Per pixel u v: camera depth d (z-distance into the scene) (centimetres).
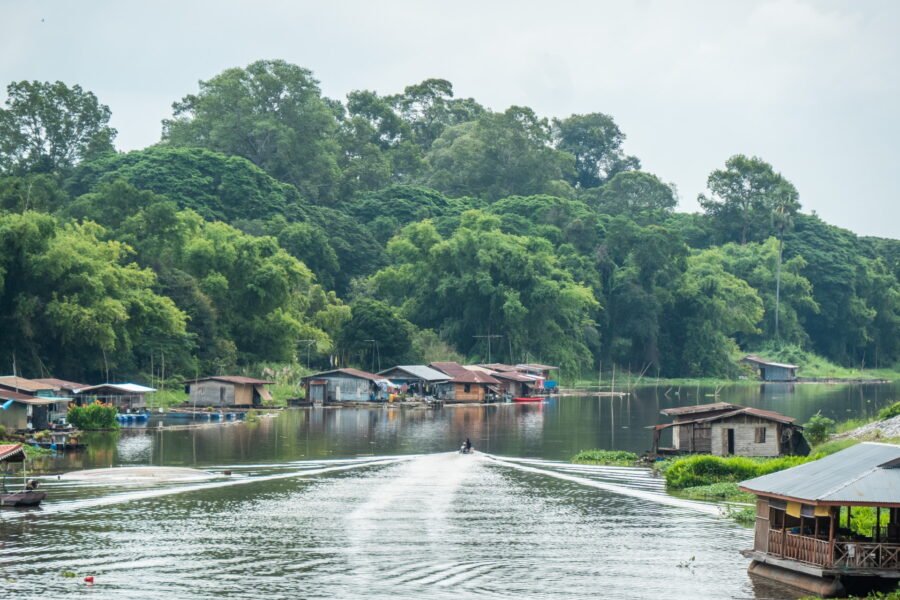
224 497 7869
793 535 5278
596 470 9588
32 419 11862
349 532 6600
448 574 5572
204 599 5078
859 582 5041
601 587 5341
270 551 6047
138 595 5125
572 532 6681
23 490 7956
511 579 5484
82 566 5656
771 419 9938
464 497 7994
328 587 5303
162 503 7562
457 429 13788
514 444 11894
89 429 12756
